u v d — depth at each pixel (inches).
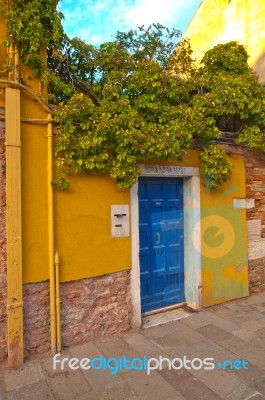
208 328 168.7
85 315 155.0
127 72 163.3
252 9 308.7
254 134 199.3
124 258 165.0
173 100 179.2
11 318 132.6
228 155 204.8
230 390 117.5
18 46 138.3
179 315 186.2
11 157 131.9
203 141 188.1
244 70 203.0
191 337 159.0
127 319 166.7
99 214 157.2
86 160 145.2
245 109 188.5
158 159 174.4
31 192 139.7
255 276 222.7
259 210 225.5
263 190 227.5
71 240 149.4
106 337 159.6
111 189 160.7
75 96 140.8
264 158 227.1
